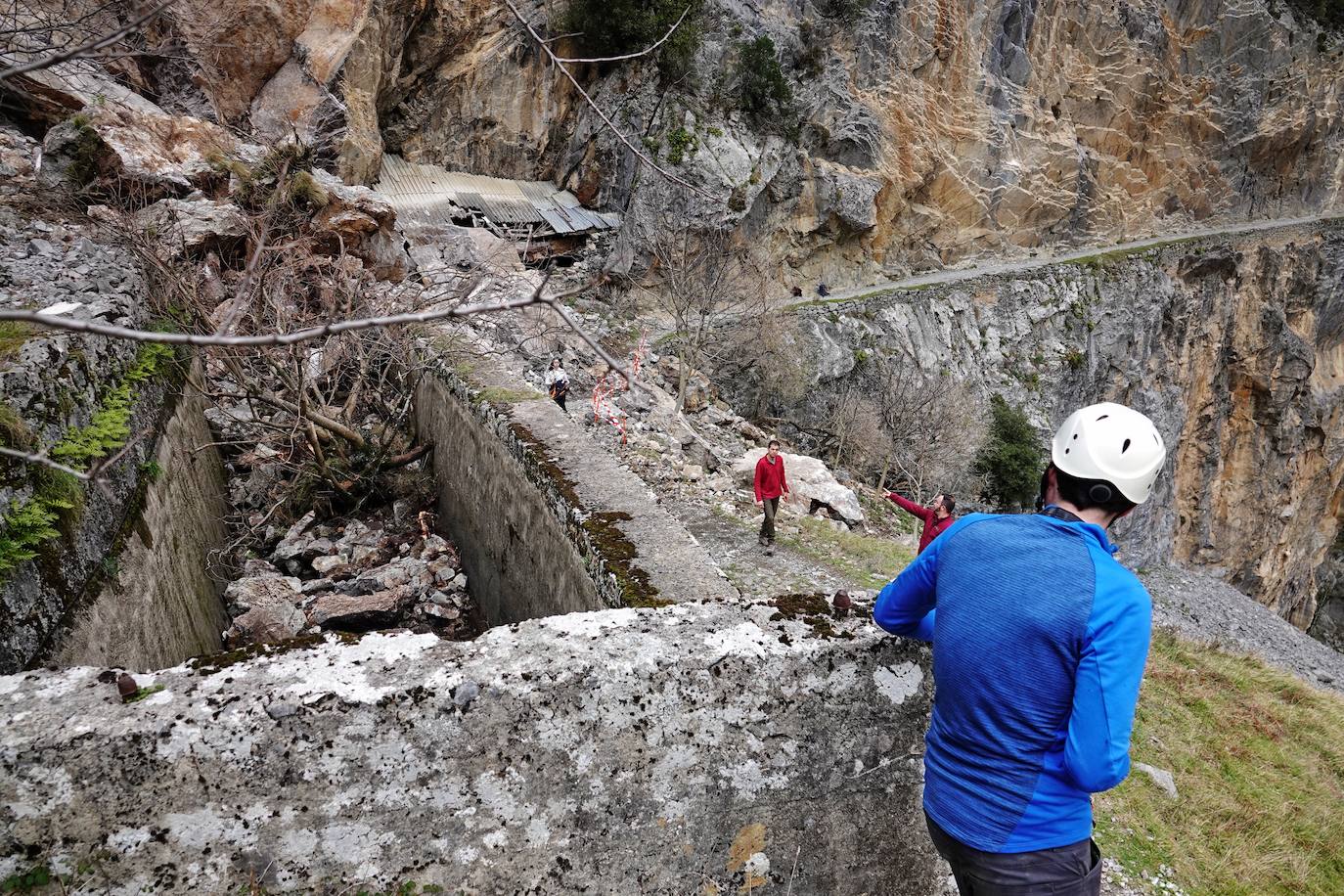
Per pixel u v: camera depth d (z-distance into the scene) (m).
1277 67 40.28
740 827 2.27
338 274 10.14
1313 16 41.62
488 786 1.98
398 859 1.94
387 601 7.93
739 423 18.70
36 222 8.90
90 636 4.30
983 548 1.83
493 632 2.16
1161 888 4.07
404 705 1.88
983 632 1.75
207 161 12.98
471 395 8.66
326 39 18.48
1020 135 34.22
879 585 8.18
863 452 21.44
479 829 1.99
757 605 2.40
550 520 6.40
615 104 24.61
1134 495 1.87
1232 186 41.94
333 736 1.84
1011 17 32.72
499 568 7.88
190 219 10.94
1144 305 35.75
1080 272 34.66
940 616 1.86
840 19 28.03
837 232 29.78
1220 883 4.27
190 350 9.09
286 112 16.36
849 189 28.66
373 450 10.27
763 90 26.02
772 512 8.75
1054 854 1.74
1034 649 1.70
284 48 18.44
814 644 2.24
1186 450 39.28
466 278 13.21
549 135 25.67
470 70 23.84
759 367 22.59
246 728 1.78
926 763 1.96
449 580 8.83
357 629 7.77
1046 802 1.73
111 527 5.04
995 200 34.22
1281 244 40.88
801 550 9.02
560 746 2.03
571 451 7.02
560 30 24.09
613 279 23.92
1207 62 39.12
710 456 13.41
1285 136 41.66
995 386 30.42
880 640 2.30
